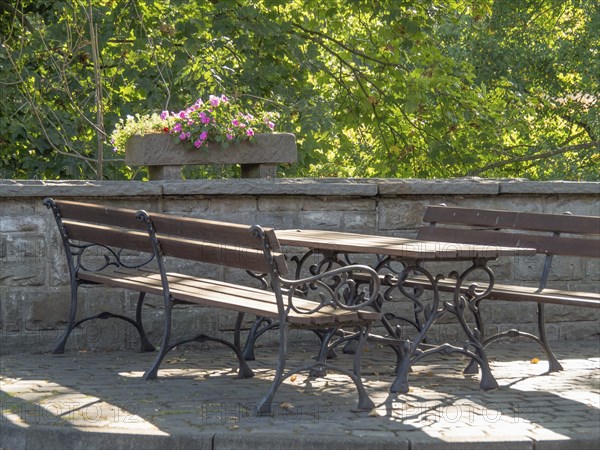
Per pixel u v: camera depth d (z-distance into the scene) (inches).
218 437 189.9
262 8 600.1
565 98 831.7
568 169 791.1
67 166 564.1
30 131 567.2
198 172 552.7
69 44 486.0
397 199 330.3
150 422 201.2
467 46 799.1
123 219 266.7
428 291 331.3
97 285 308.0
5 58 534.6
